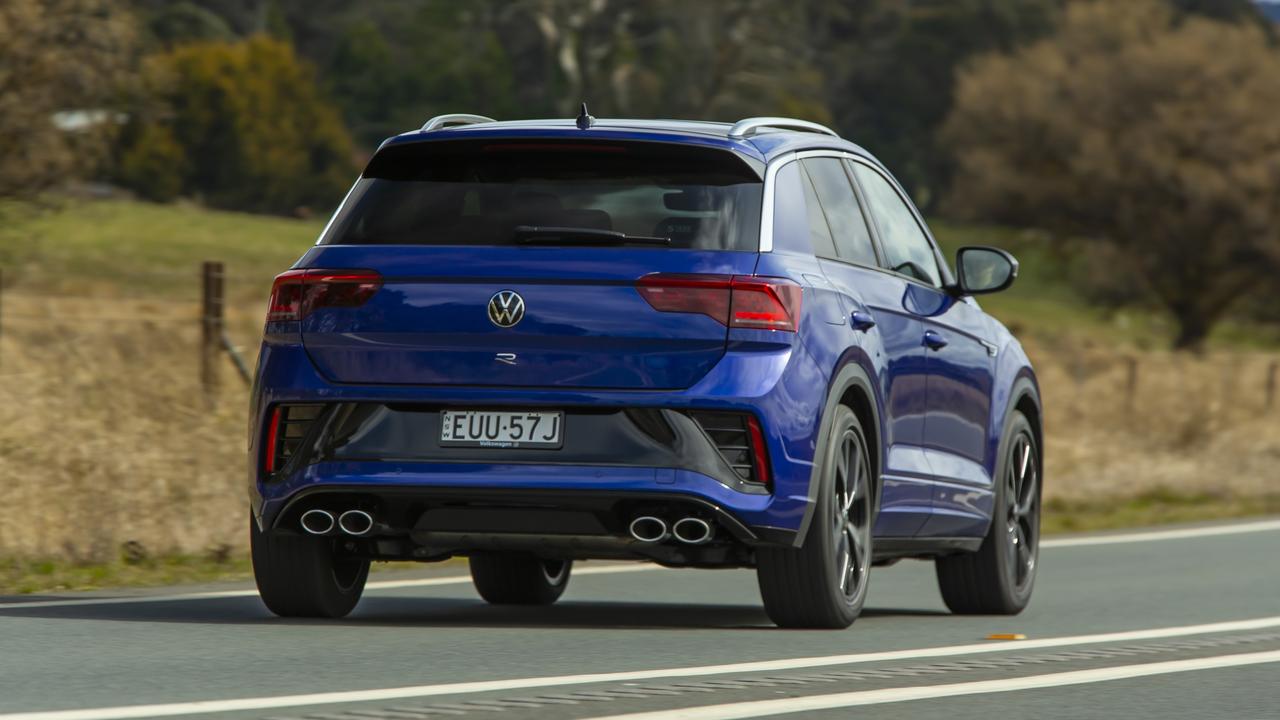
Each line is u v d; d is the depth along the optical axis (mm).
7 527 24688
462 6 173250
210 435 32062
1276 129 111938
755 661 14227
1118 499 41938
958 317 19969
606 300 15539
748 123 17000
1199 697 13031
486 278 15680
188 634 15609
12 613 17250
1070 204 119125
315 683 12688
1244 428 54344
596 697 12086
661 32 134875
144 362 36344
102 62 48094
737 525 15555
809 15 178375
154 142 195625
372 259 15938
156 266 92312
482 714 11336
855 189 18484
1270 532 32781
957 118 124312
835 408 16375
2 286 51562
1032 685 13281
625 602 21172
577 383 15523
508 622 17734
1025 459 21578
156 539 25812
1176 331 130000
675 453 15445
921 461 18547
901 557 19219
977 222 124125
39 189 48812
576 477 15438
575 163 16250
